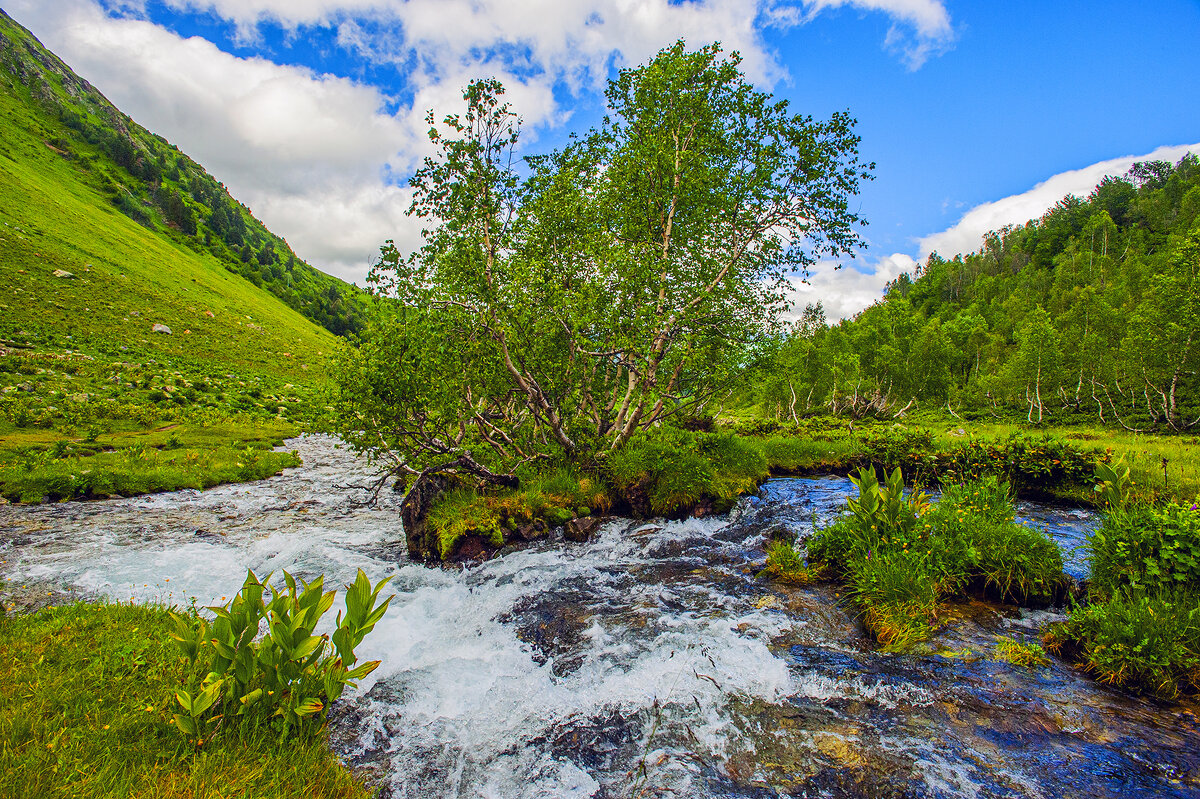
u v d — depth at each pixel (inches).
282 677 179.5
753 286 587.8
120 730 169.0
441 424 434.0
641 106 569.3
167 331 2598.4
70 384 1430.9
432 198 472.1
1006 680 207.9
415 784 166.2
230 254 6112.2
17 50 7524.6
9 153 4675.2
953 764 163.6
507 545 397.4
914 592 264.2
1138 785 152.3
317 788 157.9
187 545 453.7
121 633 249.4
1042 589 269.7
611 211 577.0
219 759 158.2
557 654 247.0
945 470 583.5
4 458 727.1
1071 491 496.4
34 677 201.9
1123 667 201.5
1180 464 578.6
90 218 4143.7
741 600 294.0
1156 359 1520.7
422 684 223.5
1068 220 5649.6
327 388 397.1
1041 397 1966.0
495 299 442.6
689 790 159.2
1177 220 4227.4
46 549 431.8
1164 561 239.1
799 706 197.2
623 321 508.7
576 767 171.8
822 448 730.8
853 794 153.9
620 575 340.2
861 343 2561.5
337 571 380.2
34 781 142.1
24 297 2240.4
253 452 924.6
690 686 212.2
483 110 466.6
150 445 958.4
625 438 540.1
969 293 4785.9
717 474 512.1
